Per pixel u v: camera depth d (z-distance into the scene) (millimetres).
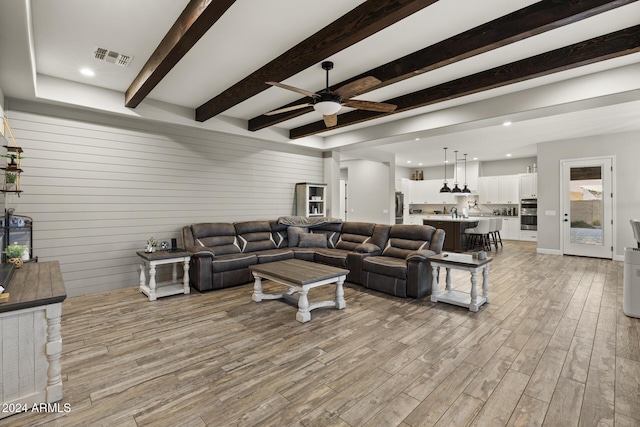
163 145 5000
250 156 6113
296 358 2582
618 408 1936
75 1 2379
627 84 3371
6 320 1885
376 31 2469
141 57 3309
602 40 2850
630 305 3457
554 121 5691
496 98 4332
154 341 2895
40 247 3973
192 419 1856
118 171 4566
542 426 1785
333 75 3742
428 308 3809
